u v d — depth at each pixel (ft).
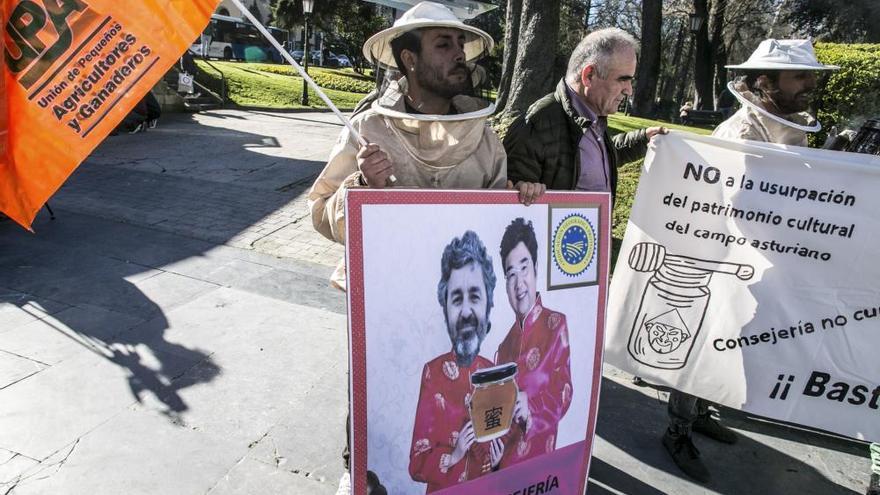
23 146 5.36
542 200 6.42
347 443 8.12
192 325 13.10
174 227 20.01
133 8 5.26
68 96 5.28
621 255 9.29
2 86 5.18
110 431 9.39
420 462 5.90
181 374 11.15
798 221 8.50
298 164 31.50
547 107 8.13
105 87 5.34
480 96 6.49
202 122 46.16
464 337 6.02
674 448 9.90
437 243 5.77
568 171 8.21
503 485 6.56
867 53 22.34
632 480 9.45
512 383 6.44
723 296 8.95
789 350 8.77
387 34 6.26
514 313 6.37
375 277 5.48
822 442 10.87
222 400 10.44
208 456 9.02
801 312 8.66
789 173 8.46
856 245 8.32
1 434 9.13
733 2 84.12
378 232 5.46
